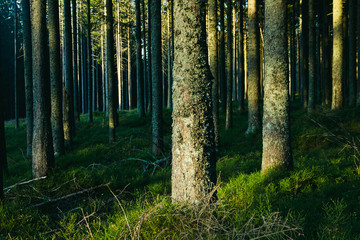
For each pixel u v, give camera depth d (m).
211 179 3.59
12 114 45.12
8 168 9.74
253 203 4.11
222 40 18.64
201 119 3.54
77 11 25.61
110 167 8.84
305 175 5.22
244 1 23.25
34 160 7.14
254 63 13.58
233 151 10.59
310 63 15.98
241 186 4.86
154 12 10.46
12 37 43.81
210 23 10.27
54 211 5.43
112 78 13.80
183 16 3.54
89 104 21.86
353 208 3.79
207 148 3.57
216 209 3.32
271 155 5.89
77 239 3.63
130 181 7.09
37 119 7.20
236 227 3.11
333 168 6.00
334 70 13.62
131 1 26.44
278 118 5.86
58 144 11.04
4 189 6.20
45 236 4.07
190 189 3.49
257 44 13.70
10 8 40.03
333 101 13.71
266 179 5.28
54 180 6.65
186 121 3.54
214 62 10.24
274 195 4.46
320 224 3.30
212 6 10.26
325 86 19.11
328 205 3.94
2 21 42.06
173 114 3.71
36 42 7.29
